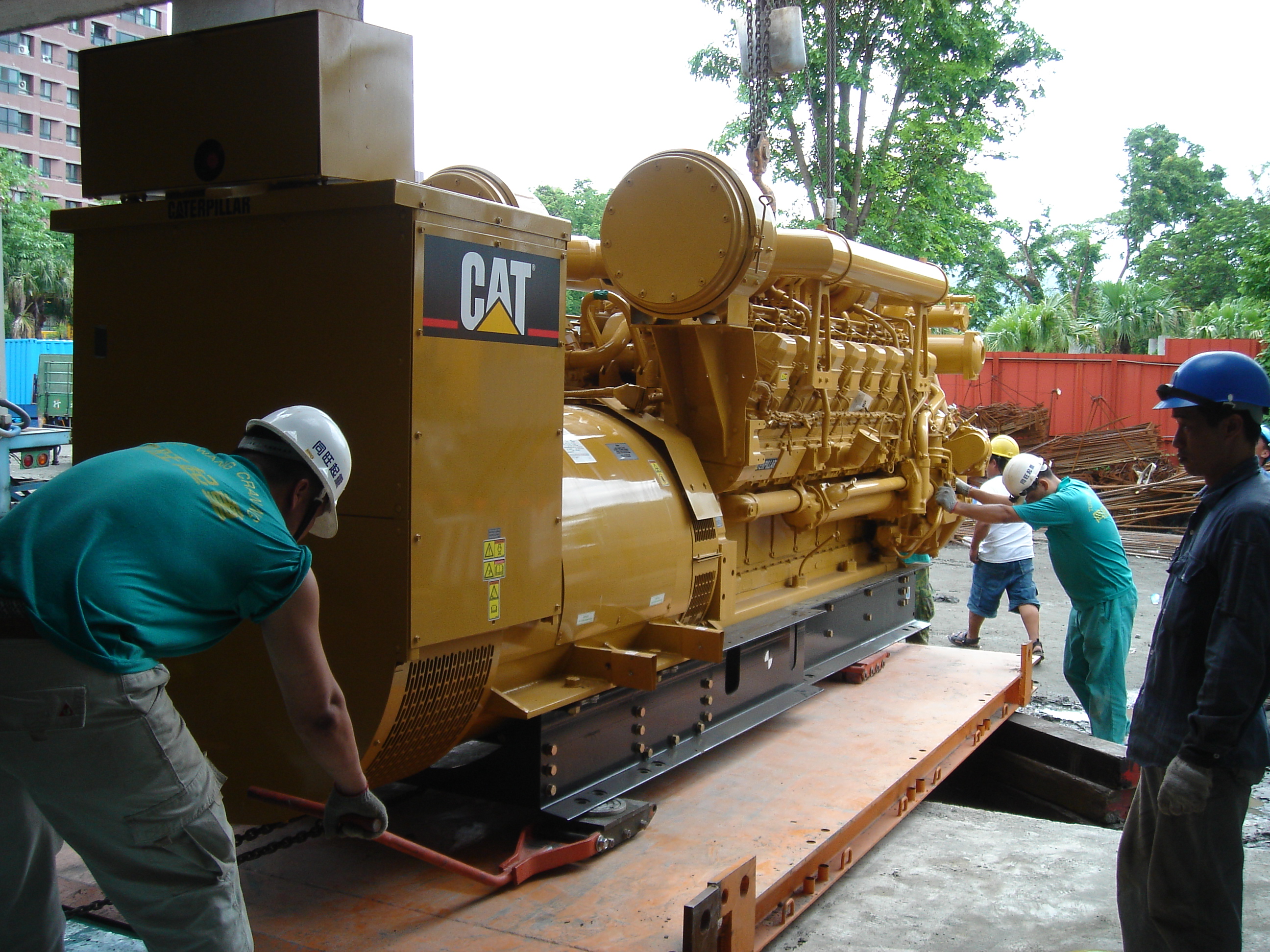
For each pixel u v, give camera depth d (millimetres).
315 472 2271
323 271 2721
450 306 2719
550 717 3301
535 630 3201
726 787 3992
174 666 3049
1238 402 2609
